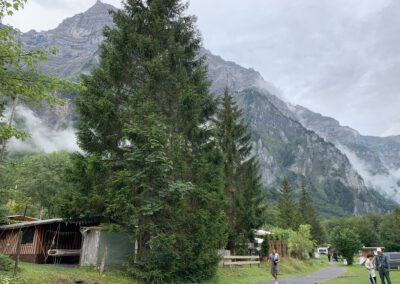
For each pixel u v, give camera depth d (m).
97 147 18.45
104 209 17.17
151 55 19.55
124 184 16.02
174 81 19.19
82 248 18.88
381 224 107.94
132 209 15.40
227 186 30.45
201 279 16.84
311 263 41.38
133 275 15.41
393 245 88.62
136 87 19.81
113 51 19.48
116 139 18.33
